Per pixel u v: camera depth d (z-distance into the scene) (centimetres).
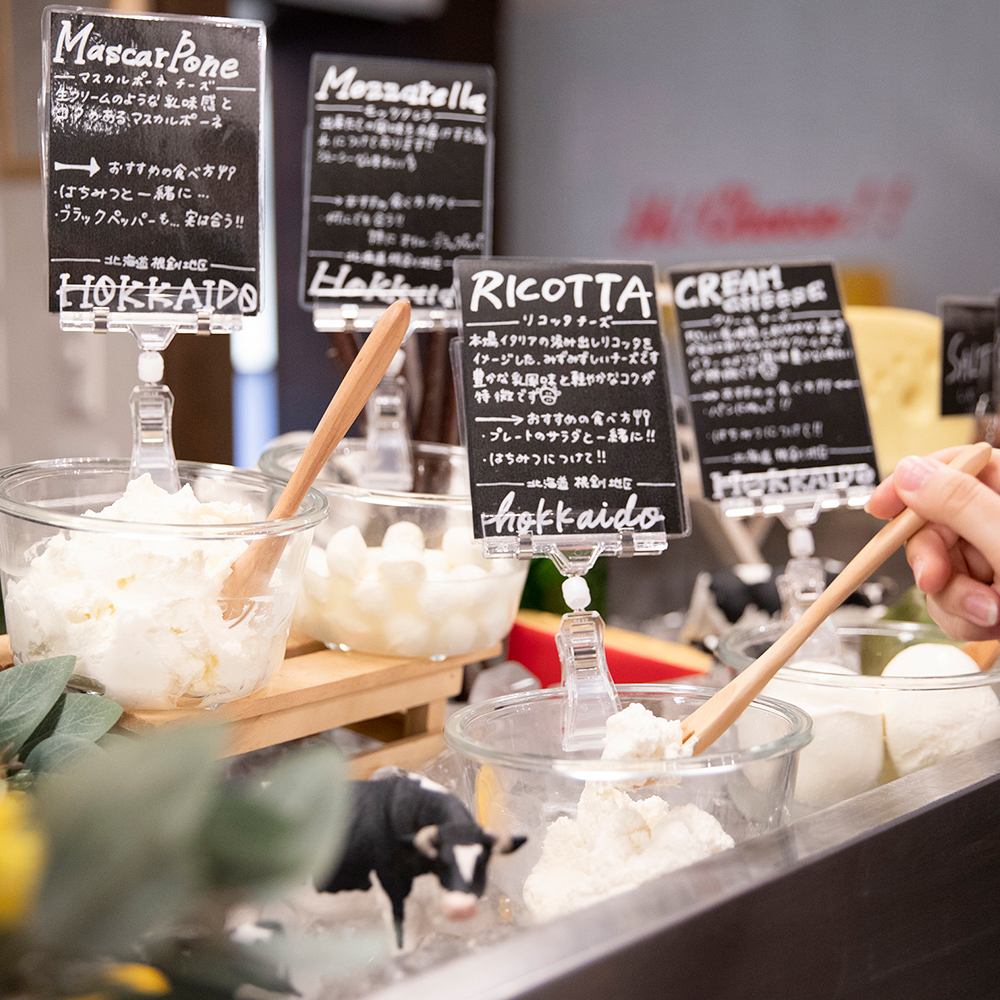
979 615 98
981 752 87
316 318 124
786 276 129
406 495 102
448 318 126
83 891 41
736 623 153
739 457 122
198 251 99
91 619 81
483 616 106
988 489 90
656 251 491
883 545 90
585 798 73
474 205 130
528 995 52
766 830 76
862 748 93
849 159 419
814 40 425
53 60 95
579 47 507
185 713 84
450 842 63
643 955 57
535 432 97
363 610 101
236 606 83
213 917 49
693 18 463
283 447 117
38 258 297
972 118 382
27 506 83
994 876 81
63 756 72
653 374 102
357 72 127
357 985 58
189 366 251
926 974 76
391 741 113
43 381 306
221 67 99
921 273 403
